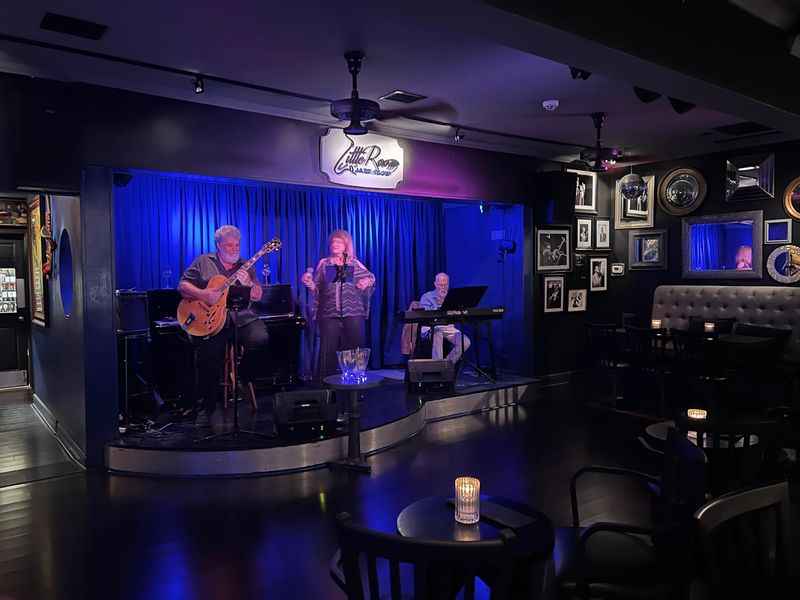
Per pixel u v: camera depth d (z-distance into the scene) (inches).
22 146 170.4
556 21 102.8
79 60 163.2
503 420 248.8
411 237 338.0
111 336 188.9
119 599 111.5
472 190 277.4
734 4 136.5
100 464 187.9
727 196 297.4
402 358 333.1
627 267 339.9
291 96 196.7
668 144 280.8
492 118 228.5
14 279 309.1
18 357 312.5
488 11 95.9
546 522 84.9
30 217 293.7
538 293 308.8
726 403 249.8
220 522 146.3
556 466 188.1
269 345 265.3
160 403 221.0
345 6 130.9
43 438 226.4
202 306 204.1
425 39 149.9
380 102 206.1
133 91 186.2
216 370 212.1
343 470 185.3
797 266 276.1
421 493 164.9
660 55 121.0
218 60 165.0
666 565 84.0
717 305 298.4
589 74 170.2
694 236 311.4
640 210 332.2
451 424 243.4
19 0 128.3
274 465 182.7
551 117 228.2
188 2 129.0
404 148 252.7
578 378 327.6
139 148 187.8
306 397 192.9
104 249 186.7
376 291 324.5
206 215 271.0
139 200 251.1
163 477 179.2
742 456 110.0
